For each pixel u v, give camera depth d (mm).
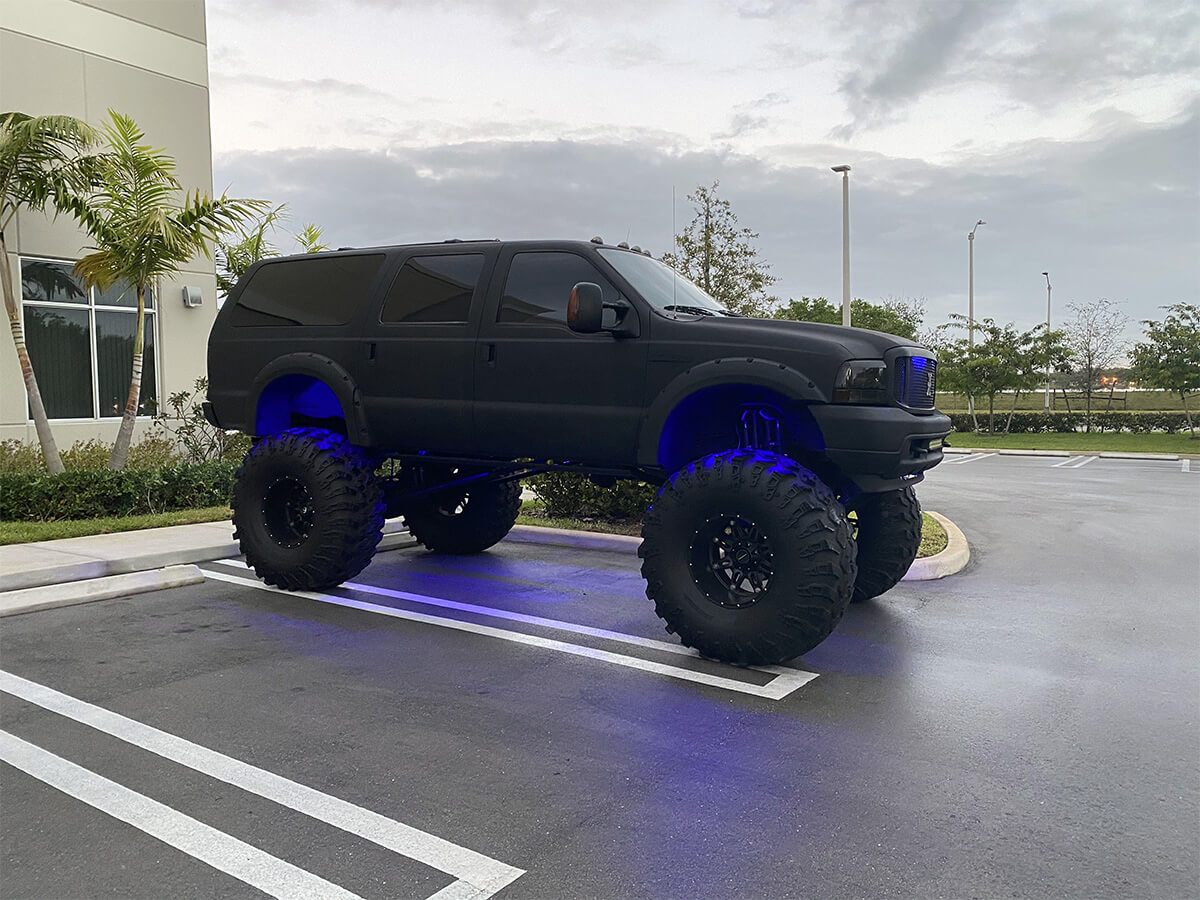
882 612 6293
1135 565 8203
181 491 10398
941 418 5172
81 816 3139
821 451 5285
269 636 5488
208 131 14195
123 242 10492
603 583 7121
